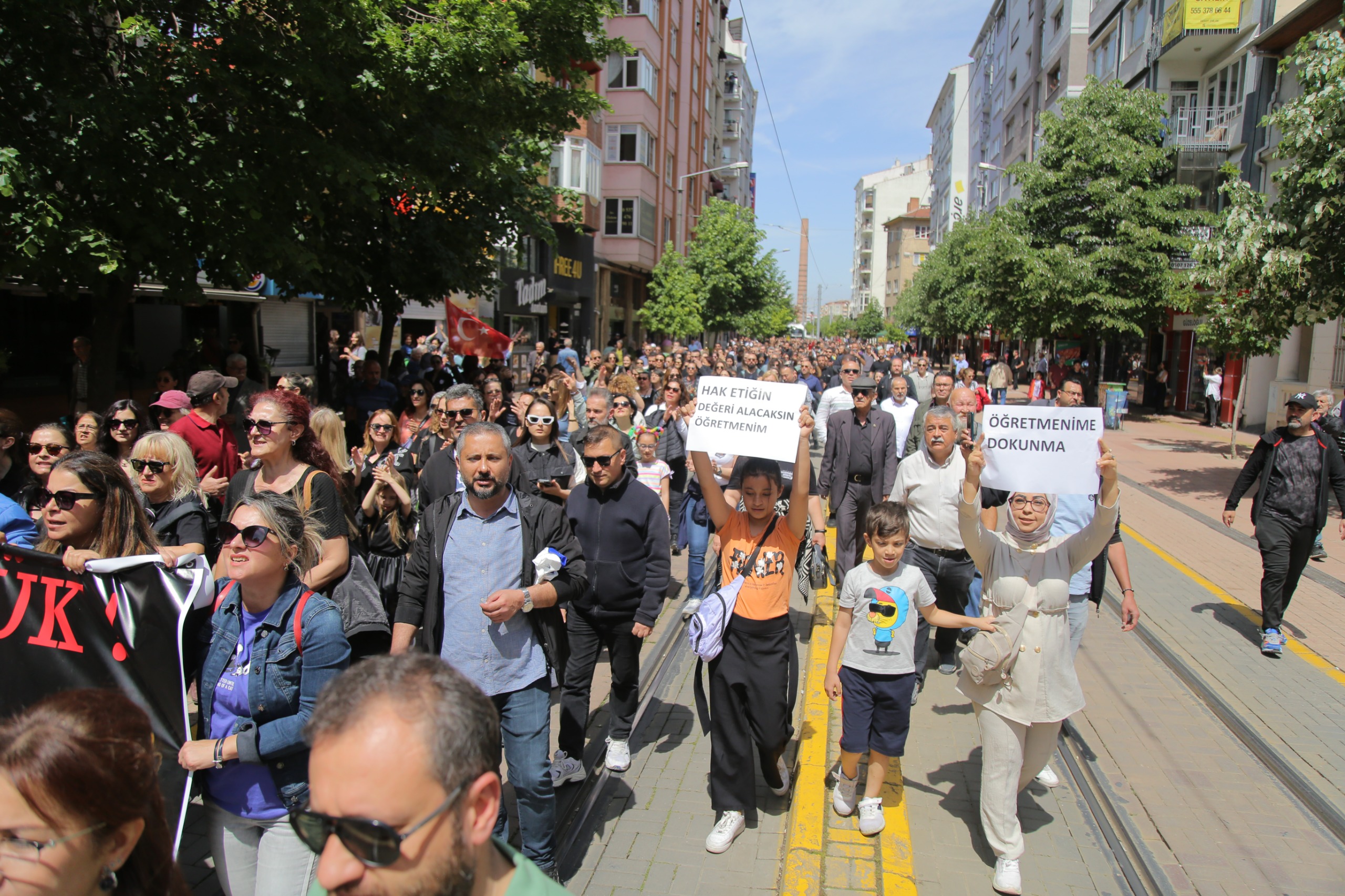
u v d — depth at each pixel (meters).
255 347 16.08
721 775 3.97
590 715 5.34
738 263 36.00
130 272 7.37
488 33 8.32
